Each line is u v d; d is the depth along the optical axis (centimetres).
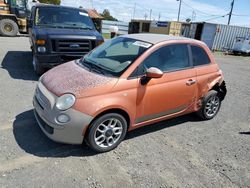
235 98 729
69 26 769
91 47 712
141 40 435
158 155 379
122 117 371
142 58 390
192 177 337
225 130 496
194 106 487
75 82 356
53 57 664
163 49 420
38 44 652
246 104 679
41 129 388
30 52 1091
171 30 3072
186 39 469
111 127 367
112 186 303
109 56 431
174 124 498
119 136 380
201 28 2664
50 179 304
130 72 375
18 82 653
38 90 384
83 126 336
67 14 802
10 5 1600
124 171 333
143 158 367
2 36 1598
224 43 2750
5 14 1576
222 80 525
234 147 430
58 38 662
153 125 482
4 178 297
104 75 373
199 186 321
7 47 1176
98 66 407
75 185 298
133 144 403
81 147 377
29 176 305
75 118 329
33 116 462
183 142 428
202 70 479
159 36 463
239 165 377
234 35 2744
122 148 388
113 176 321
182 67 447
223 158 392
